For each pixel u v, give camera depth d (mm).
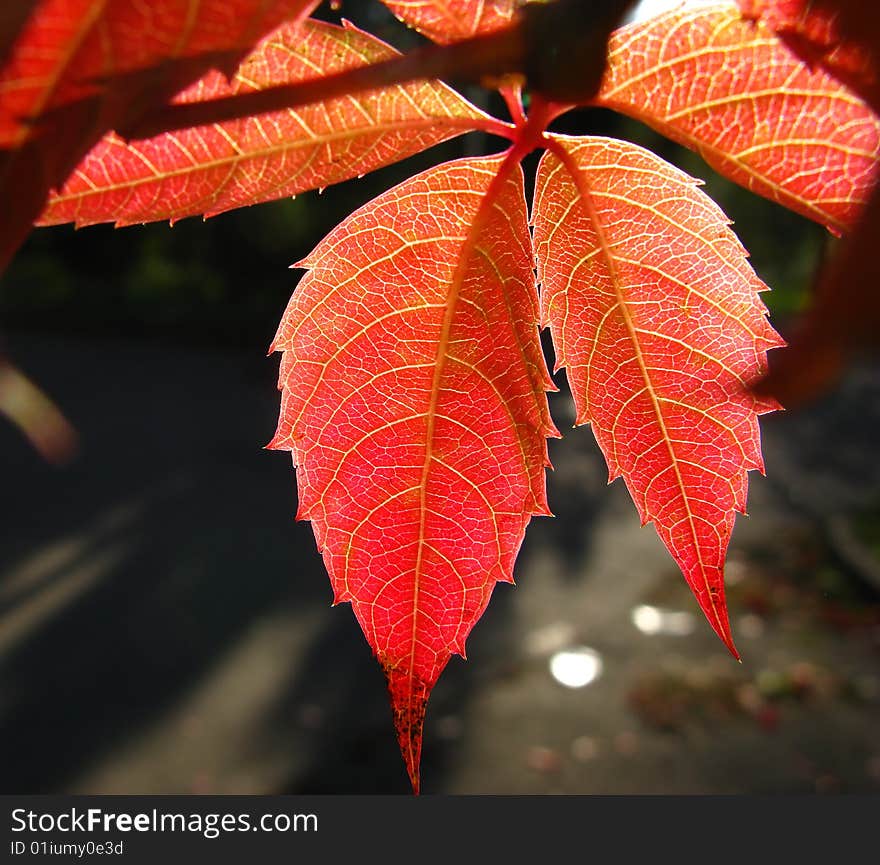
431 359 157
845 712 1666
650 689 1766
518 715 1680
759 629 2010
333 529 163
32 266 5559
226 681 1758
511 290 153
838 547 2369
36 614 2045
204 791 1401
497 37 115
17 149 102
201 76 103
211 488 2949
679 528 161
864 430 3811
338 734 1572
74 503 2799
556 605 2156
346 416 159
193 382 4445
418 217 150
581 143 146
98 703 1669
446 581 163
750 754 1548
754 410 154
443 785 1467
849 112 133
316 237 4398
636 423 159
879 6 113
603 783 1480
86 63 101
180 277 5578
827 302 63
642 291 153
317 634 1955
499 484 162
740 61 134
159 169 140
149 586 2197
